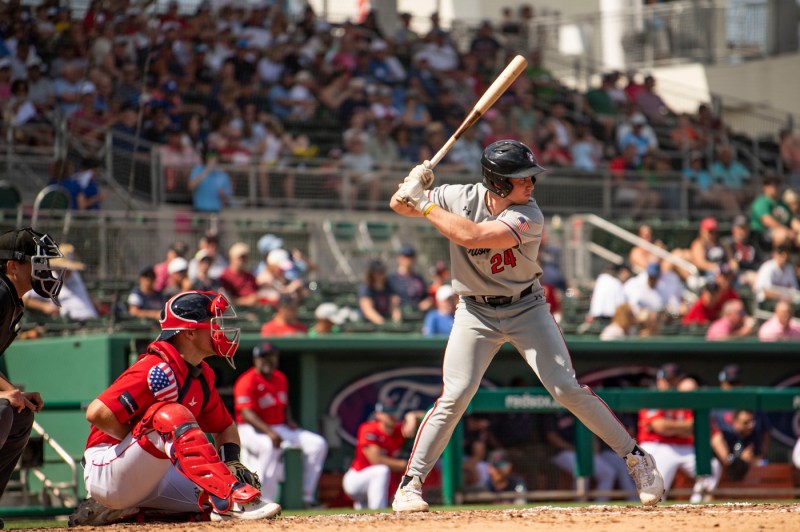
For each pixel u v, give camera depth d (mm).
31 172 48531
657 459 37656
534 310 20078
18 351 39062
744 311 49438
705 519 17906
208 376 20438
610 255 55844
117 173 49594
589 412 20125
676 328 47406
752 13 88188
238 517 18984
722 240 57562
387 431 37188
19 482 36469
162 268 44500
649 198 61375
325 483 38938
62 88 49156
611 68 83375
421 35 74188
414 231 53062
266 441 35375
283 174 54344
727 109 82938
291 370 40344
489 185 19797
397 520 18516
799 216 61625
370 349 40094
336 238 51312
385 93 63312
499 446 36375
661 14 87062
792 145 74250
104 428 19547
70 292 41031
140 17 49062
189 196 52438
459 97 67750
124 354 36625
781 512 19438
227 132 56188
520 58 20281
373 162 58781
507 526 17109
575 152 65500
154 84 53938
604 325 47062
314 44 67000
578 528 16703
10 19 50219
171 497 20453
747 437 39531
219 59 61375
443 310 42844
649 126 70188
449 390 20422
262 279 46156
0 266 19391
